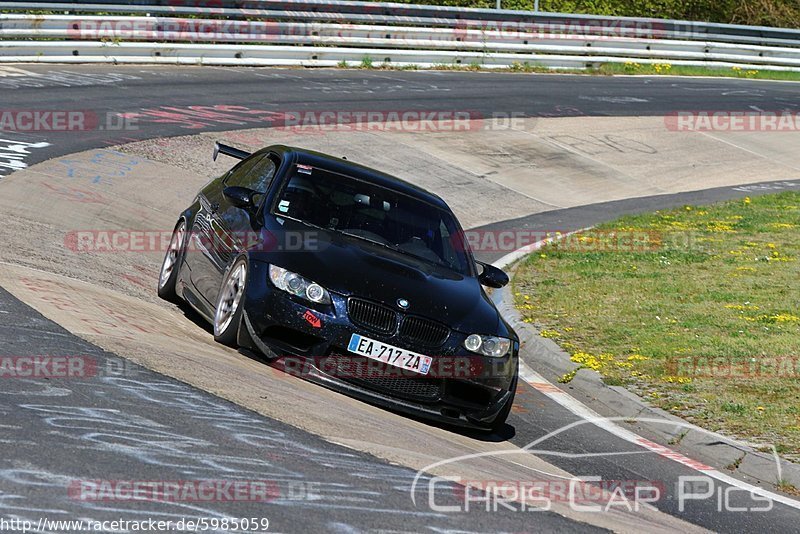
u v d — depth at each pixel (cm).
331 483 1703
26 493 1426
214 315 2828
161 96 7538
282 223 2800
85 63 8481
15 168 4841
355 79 9544
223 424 1936
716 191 7831
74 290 2959
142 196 4972
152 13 9306
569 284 4738
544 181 7488
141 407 1933
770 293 4606
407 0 13562
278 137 6925
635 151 8662
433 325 2555
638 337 3831
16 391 1891
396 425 2356
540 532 1656
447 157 7525
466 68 11169
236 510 1486
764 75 13175
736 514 2212
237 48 9406
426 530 1544
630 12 15700
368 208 2973
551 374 3522
